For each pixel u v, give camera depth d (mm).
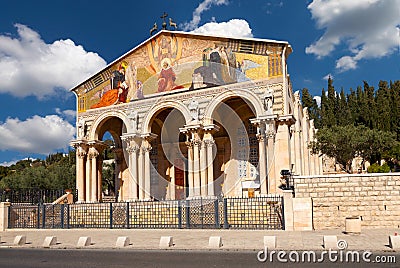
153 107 44719
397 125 79500
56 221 34938
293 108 45531
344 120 95375
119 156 52812
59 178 82562
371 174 28406
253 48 40562
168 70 44531
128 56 47219
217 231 27750
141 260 17031
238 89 40625
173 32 44250
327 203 28953
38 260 17812
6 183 79875
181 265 15398
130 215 32562
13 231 33625
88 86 49188
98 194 48469
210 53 42594
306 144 55969
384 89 90125
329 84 106062
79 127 48250
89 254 19562
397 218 27781
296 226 27281
